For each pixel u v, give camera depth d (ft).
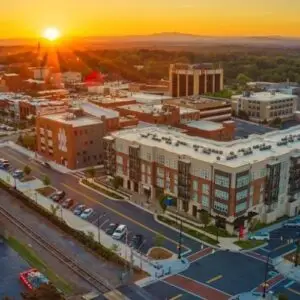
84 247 404.77
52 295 307.37
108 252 387.14
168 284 346.54
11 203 514.68
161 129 608.60
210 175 445.78
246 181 434.71
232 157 456.04
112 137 573.33
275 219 468.34
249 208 446.19
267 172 456.45
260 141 536.42
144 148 519.19
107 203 510.99
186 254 393.91
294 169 478.59
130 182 551.18
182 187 476.95
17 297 326.85
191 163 464.65
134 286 343.05
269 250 402.11
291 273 363.56
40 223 457.68
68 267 370.53
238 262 380.99
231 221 431.84
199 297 329.52
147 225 453.58
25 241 417.90
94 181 584.81
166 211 487.20
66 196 533.14
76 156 640.17
